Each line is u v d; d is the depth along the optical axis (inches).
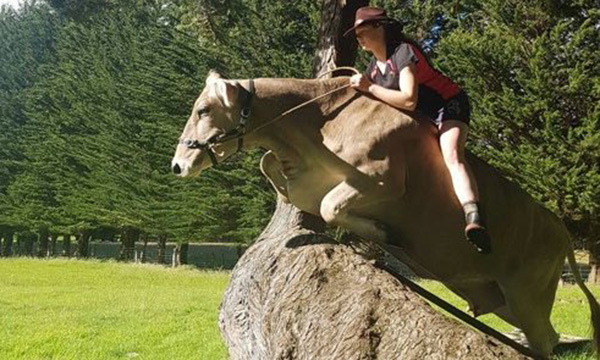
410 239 180.5
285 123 175.3
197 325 492.7
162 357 380.5
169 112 1234.0
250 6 1090.1
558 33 742.5
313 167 176.7
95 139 1432.1
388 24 175.2
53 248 1763.0
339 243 174.2
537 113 768.9
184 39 1176.2
